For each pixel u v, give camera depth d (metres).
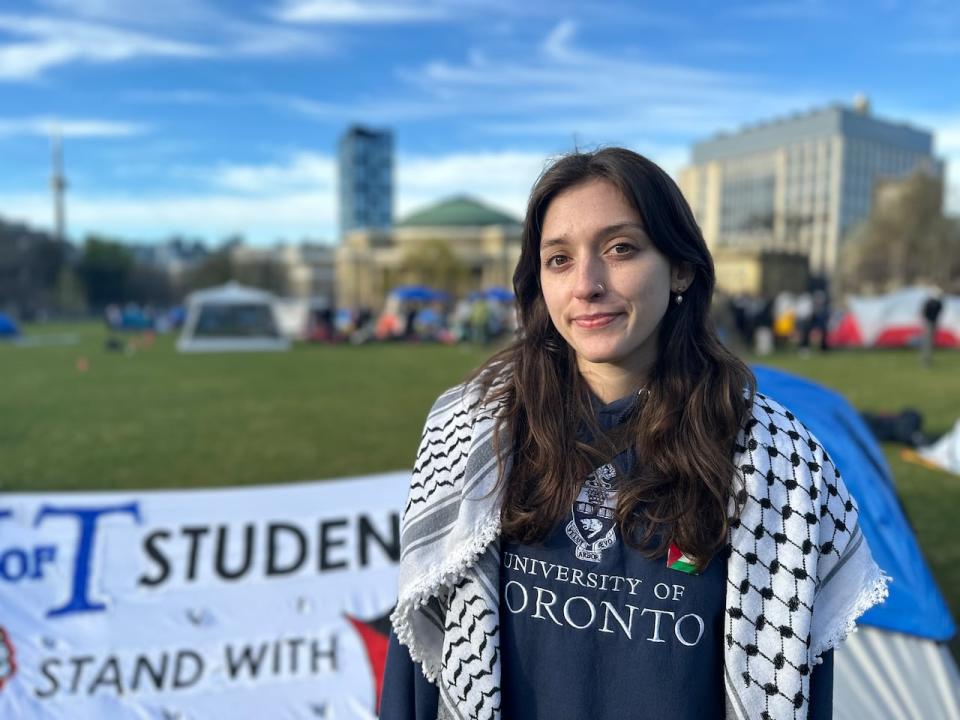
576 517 1.22
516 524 1.23
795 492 1.17
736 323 21.09
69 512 3.59
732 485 1.17
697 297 1.31
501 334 26.83
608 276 1.21
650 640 1.17
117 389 13.49
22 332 41.84
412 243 89.06
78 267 85.12
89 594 3.36
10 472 6.98
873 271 53.28
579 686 1.19
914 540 3.33
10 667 3.11
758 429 1.21
